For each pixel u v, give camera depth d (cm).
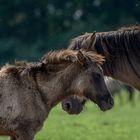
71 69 1511
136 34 1642
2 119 1494
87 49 1566
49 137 2338
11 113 1489
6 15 6638
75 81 1512
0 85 1498
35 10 6625
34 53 6084
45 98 1515
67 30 6203
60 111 3388
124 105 3928
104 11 6203
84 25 6034
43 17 6562
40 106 1505
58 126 2712
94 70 1502
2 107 1491
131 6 6175
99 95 1502
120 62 1639
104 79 1585
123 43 1638
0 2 6656
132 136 2395
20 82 1498
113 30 1766
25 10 6619
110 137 2367
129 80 1650
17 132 1496
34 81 1509
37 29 6475
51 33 6291
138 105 3972
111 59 1634
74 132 2503
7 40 6406
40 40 6312
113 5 6222
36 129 1508
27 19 6550
